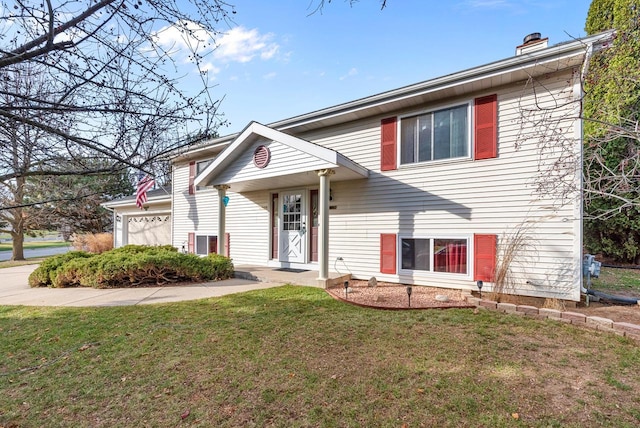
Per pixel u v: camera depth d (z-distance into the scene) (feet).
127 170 8.46
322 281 22.13
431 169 22.47
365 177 25.21
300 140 22.38
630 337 12.42
